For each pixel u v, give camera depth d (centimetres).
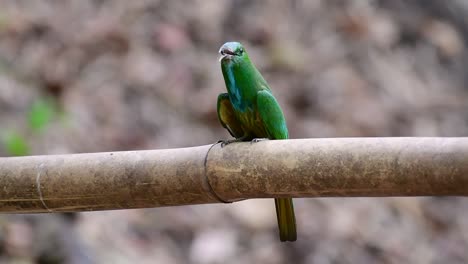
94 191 546
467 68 1727
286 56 1504
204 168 524
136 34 1449
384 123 1488
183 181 530
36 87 1312
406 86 1588
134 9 1483
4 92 1258
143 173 537
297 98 1449
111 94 1348
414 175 465
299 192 507
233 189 523
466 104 1620
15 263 1001
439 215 1420
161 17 1491
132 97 1359
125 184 538
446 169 454
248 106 639
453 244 1379
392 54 1644
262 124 644
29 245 1025
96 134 1277
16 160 559
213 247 1183
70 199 552
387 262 1284
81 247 1058
